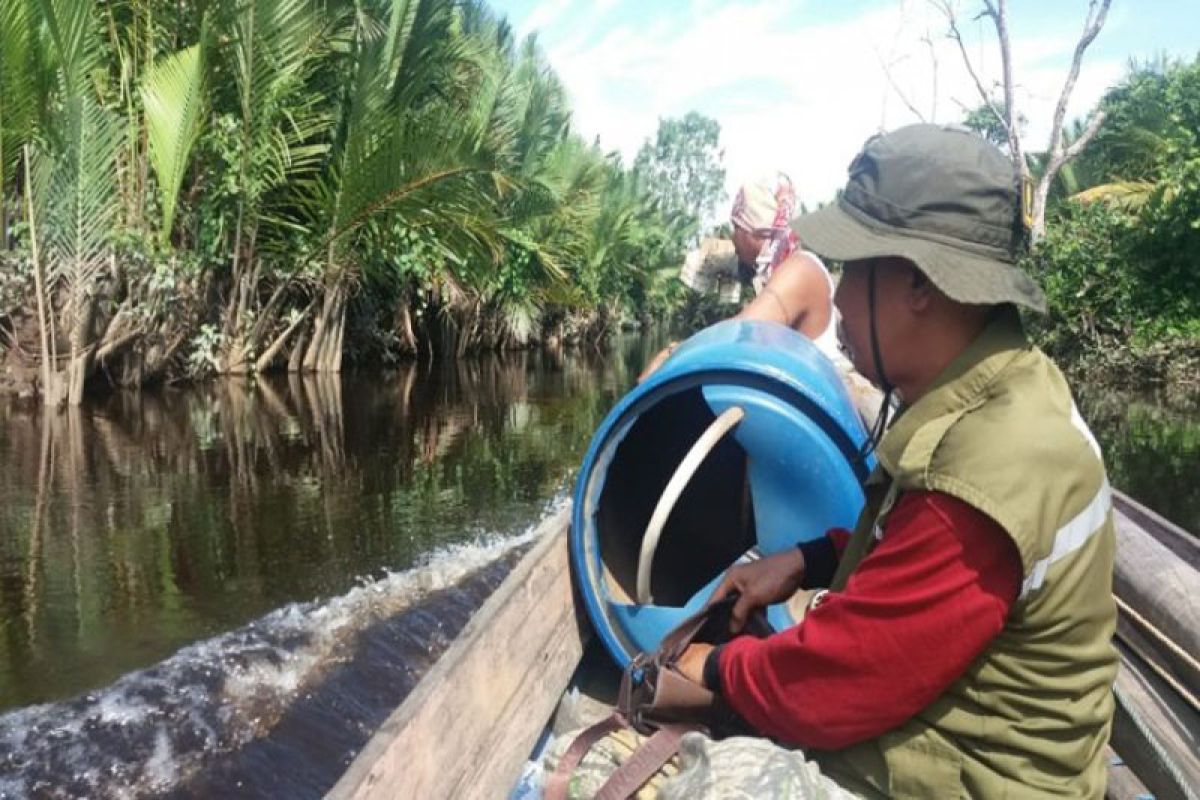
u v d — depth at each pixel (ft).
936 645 4.81
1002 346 5.10
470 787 6.57
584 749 6.22
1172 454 38.11
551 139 82.74
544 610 8.66
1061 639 4.90
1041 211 67.21
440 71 57.52
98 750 12.30
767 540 8.84
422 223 53.42
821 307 11.83
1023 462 4.69
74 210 38.45
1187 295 61.57
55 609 17.44
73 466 29.14
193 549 21.40
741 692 5.58
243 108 46.03
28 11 36.58
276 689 14.34
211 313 52.49
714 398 8.70
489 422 43.93
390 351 72.38
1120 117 91.25
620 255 124.06
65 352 40.42
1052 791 5.01
